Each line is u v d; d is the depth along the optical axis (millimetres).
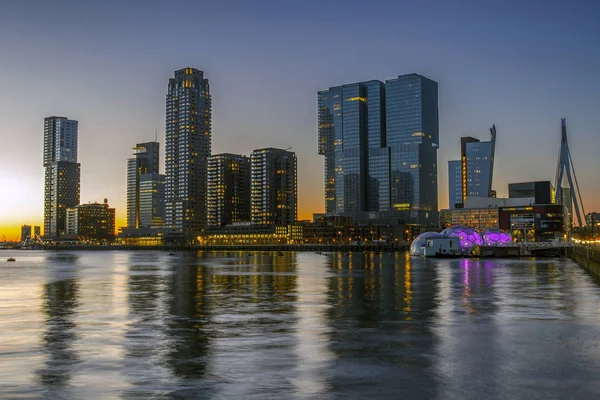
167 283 84062
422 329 38625
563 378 25219
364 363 28344
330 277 95750
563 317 44031
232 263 174500
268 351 31391
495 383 24438
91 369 27297
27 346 33094
